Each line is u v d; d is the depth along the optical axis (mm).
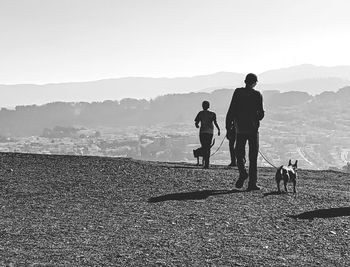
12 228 6660
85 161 13820
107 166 12742
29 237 6176
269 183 10883
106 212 7703
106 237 6176
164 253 5473
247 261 5180
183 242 5926
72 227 6719
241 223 6898
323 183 11625
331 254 5426
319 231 6449
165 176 11273
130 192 9445
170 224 6867
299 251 5547
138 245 5801
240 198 8844
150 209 7883
